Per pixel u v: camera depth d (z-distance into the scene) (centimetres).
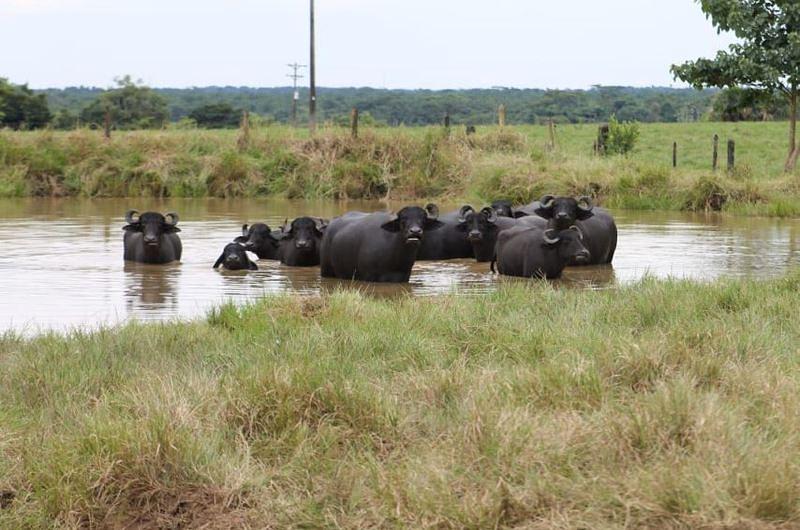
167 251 2236
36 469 810
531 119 13238
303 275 2097
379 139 4556
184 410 862
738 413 850
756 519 680
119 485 788
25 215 3438
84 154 4622
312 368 970
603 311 1341
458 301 1440
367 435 856
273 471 807
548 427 821
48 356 1138
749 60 3959
